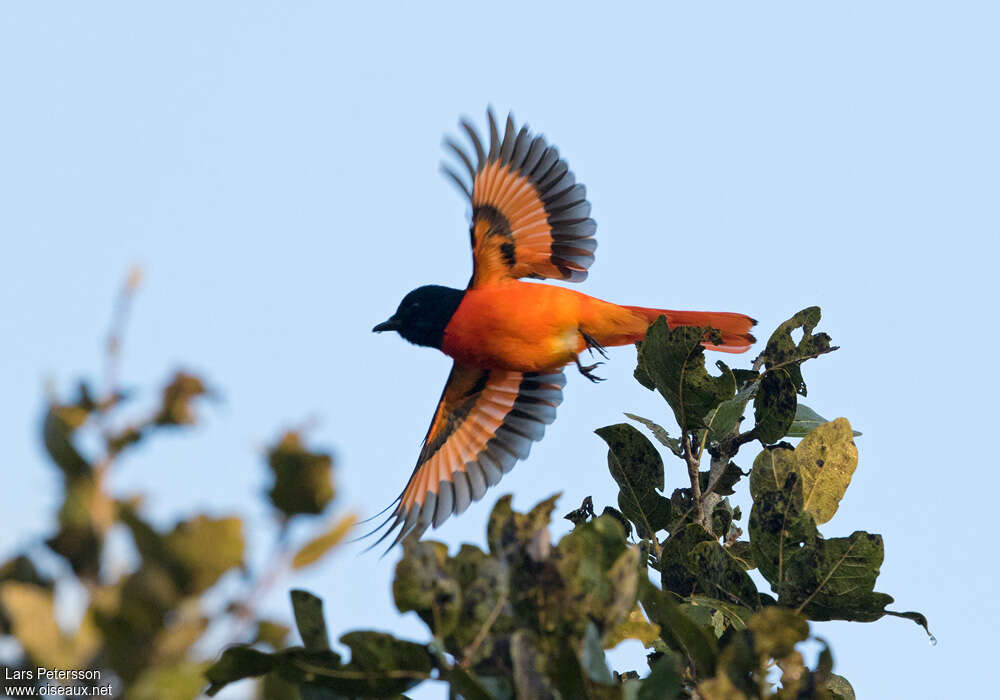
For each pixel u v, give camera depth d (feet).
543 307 40.50
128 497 8.43
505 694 13.97
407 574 13.97
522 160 43.09
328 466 8.82
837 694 19.45
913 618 20.74
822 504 22.91
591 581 14.53
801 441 23.20
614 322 41.09
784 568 22.30
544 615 13.84
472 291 42.50
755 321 40.06
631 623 17.49
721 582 22.56
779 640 14.38
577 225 43.65
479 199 42.55
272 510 8.80
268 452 8.80
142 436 8.37
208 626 8.61
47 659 8.53
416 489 43.93
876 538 20.98
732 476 27.09
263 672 13.52
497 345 41.42
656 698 13.50
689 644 14.82
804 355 27.43
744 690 14.33
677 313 40.55
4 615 8.84
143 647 8.51
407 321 41.68
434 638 13.28
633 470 26.84
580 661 12.78
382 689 13.80
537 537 14.01
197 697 8.61
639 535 26.96
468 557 14.21
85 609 8.54
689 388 26.96
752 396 27.84
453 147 42.11
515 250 43.29
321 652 13.47
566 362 41.98
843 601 21.08
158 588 8.40
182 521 8.44
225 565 8.44
